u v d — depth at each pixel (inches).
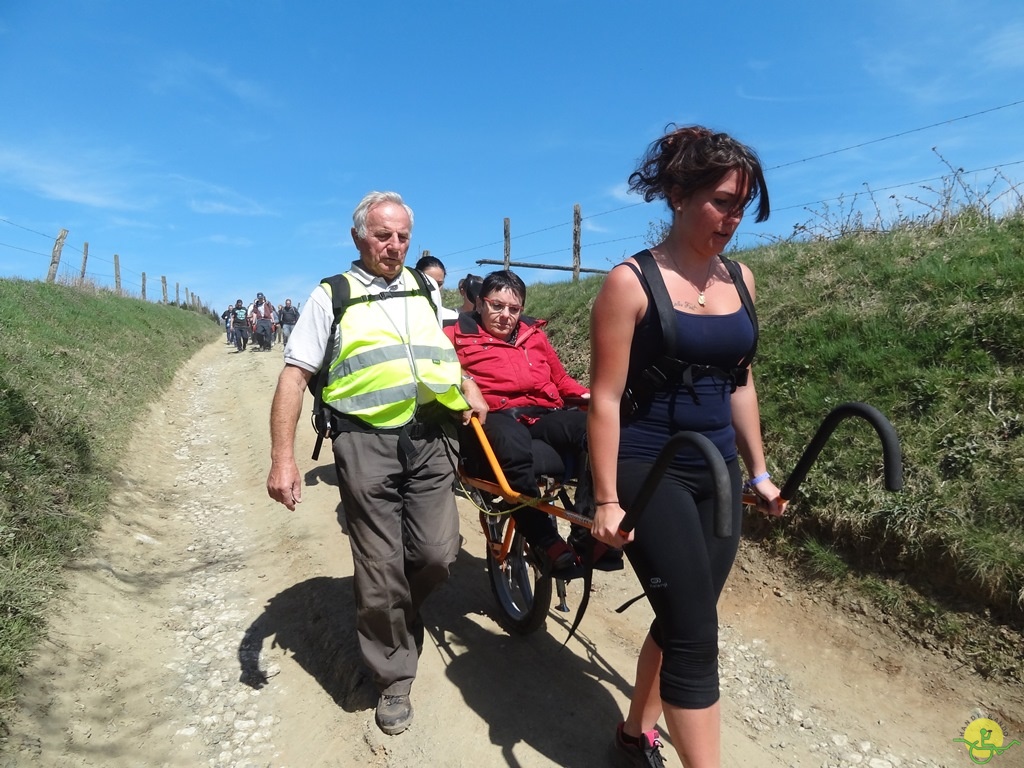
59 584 140.3
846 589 141.4
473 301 183.0
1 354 249.0
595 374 80.0
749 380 93.7
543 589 120.2
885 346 178.5
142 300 979.3
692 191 77.3
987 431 143.2
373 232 109.0
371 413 106.5
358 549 108.0
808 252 254.8
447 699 115.8
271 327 871.1
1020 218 220.2
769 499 90.2
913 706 118.0
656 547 78.7
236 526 205.3
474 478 128.0
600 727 110.0
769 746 111.5
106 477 210.8
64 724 106.7
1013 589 119.4
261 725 115.4
